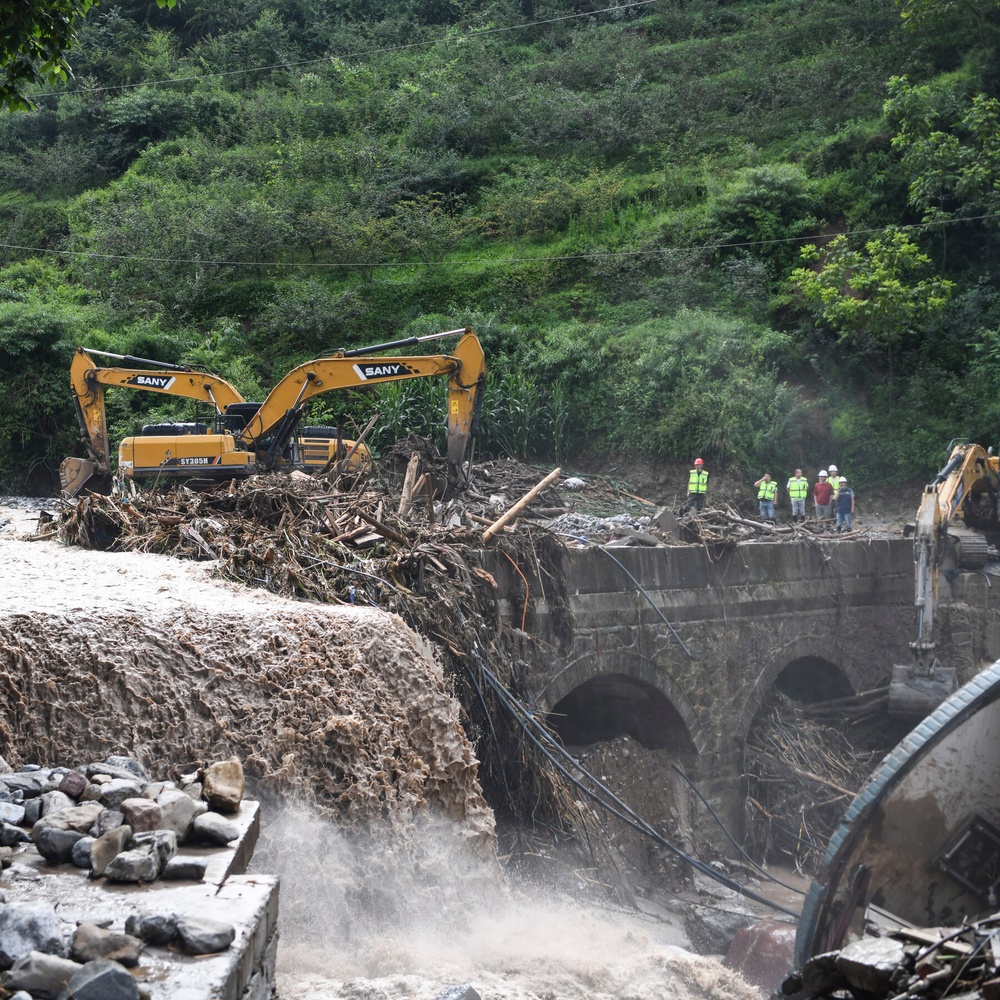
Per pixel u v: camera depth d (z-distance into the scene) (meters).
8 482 38.94
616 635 17.05
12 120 57.03
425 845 10.02
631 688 18.17
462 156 51.03
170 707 9.16
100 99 58.28
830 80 46.44
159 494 16.41
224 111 56.62
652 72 53.09
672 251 39.69
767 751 19.73
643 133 48.12
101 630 9.46
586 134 49.66
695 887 16.95
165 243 44.81
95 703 8.83
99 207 48.38
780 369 36.31
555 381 36.91
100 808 6.06
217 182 49.66
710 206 41.06
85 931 4.43
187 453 17.92
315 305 41.00
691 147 46.41
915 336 36.44
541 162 48.78
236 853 5.88
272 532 14.43
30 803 6.17
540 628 15.81
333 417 35.72
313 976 7.87
